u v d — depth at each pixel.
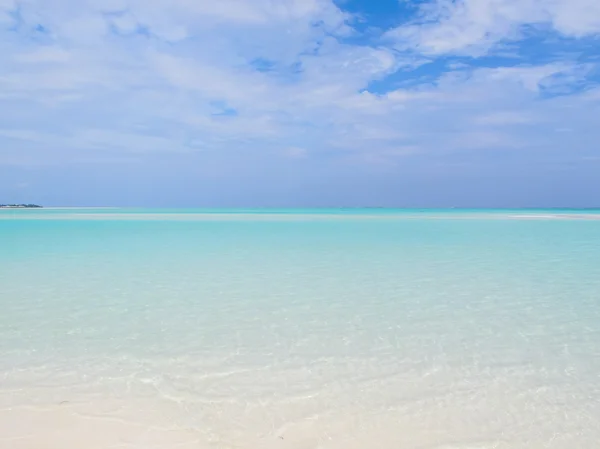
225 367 5.24
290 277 10.93
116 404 4.32
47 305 8.04
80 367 5.21
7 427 3.86
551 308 7.85
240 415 4.15
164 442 3.69
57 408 4.22
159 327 6.74
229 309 7.80
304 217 52.09
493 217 51.25
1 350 5.73
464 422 4.05
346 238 22.06
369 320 7.14
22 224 33.66
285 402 4.41
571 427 3.97
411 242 19.94
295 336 6.35
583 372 5.10
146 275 11.17
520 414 4.19
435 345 5.98
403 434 3.87
